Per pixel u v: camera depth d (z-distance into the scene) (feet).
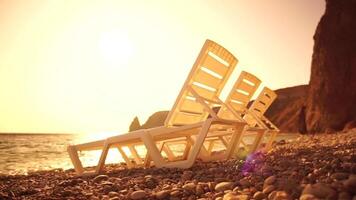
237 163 17.26
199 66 16.70
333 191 7.97
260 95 29.50
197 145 16.35
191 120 19.42
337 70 106.11
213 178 12.96
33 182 17.89
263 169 13.00
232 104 23.94
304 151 20.94
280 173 11.73
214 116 16.29
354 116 97.30
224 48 17.57
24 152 76.18
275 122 222.07
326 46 112.98
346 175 9.62
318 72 115.85
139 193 10.73
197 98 16.49
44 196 12.26
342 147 22.08
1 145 120.06
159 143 23.77
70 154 19.90
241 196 8.80
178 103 16.70
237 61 19.47
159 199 10.31
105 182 14.20
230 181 11.85
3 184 17.94
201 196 10.06
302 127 123.44
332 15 115.55
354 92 100.07
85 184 14.48
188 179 13.37
